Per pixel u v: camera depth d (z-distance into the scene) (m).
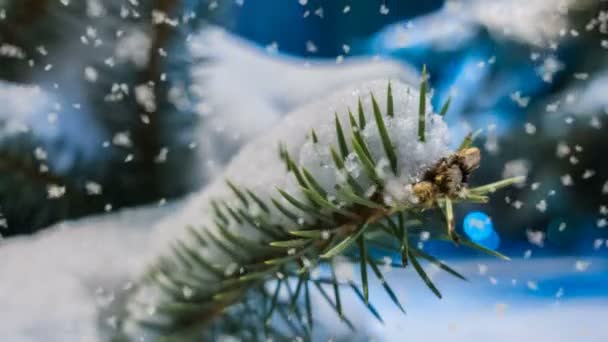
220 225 0.25
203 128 0.43
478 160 0.22
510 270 0.78
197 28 0.42
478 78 0.88
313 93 0.62
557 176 0.80
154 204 0.38
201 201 0.28
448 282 0.63
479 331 0.46
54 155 0.37
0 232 0.37
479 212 0.92
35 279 0.28
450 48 0.93
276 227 0.25
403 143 0.22
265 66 0.62
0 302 0.27
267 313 0.28
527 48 0.76
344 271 0.27
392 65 0.71
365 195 0.23
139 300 0.27
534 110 0.80
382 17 1.61
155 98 0.39
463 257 0.94
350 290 0.36
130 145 0.36
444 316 0.49
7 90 0.37
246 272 0.26
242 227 0.26
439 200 0.22
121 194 0.38
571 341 0.44
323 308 0.34
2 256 0.30
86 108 0.38
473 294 0.58
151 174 0.39
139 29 0.39
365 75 0.67
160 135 0.39
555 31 0.70
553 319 0.50
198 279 0.26
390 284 0.59
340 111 0.24
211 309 0.27
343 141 0.23
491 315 0.50
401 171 0.22
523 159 0.81
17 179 0.37
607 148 0.77
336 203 0.24
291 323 0.29
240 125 0.48
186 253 0.27
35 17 0.37
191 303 0.27
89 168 0.38
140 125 0.39
